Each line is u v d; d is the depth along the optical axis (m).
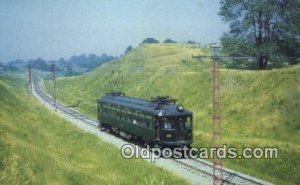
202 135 37.22
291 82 40.94
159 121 31.92
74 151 33.97
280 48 52.16
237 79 47.16
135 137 37.69
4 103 51.00
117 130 42.75
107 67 113.62
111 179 24.19
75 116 63.53
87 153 33.78
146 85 67.62
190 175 26.52
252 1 49.72
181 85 56.56
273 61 50.72
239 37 52.75
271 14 49.72
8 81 117.44
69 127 48.62
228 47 51.62
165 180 24.81
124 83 83.00
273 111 38.91
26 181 19.75
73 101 88.94
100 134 44.88
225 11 52.16
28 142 31.72
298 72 41.91
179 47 107.94
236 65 55.31
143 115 34.62
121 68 95.12
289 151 29.64
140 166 28.16
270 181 25.81
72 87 123.50
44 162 24.41
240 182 24.55
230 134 38.81
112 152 33.53
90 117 62.62
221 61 56.81
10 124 36.62
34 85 140.75
